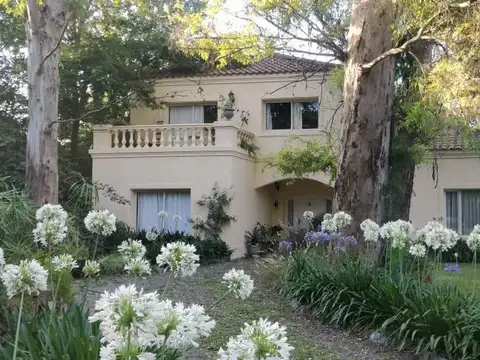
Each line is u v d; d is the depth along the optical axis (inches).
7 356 161.8
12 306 230.2
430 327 279.3
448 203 762.8
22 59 771.4
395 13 422.0
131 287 96.2
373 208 469.7
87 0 577.0
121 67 778.2
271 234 800.3
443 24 368.8
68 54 771.4
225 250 671.8
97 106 792.3
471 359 258.4
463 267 640.4
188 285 466.6
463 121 416.2
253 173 788.6
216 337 303.9
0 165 667.4
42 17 498.6
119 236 639.1
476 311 276.4
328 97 777.6
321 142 760.3
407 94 517.7
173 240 652.1
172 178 716.7
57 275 247.3
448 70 355.9
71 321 182.2
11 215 282.7
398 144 534.0
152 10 768.3
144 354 95.0
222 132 706.8
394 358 283.9
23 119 759.7
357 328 326.0
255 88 808.3
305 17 554.3
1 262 169.8
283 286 410.9
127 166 731.4
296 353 284.8
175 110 840.9
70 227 363.9
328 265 399.2
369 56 465.4
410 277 339.9
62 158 773.3
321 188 852.6
